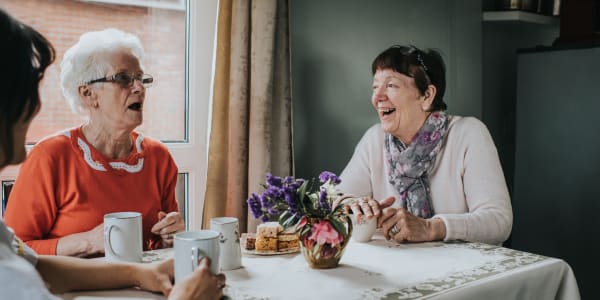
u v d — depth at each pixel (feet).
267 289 3.51
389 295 3.36
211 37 6.98
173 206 5.67
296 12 7.30
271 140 6.66
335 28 7.72
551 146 8.21
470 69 9.28
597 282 7.66
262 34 6.47
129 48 5.20
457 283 3.58
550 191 8.25
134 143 5.41
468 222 4.92
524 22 9.50
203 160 7.04
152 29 6.68
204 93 7.00
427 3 8.70
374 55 8.16
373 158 6.32
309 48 7.48
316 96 7.61
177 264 3.41
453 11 9.00
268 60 6.50
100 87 5.00
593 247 7.70
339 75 7.82
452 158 5.79
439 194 5.84
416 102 5.84
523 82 8.60
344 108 7.91
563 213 8.07
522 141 8.64
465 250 4.49
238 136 6.48
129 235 4.01
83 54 4.99
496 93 9.87
